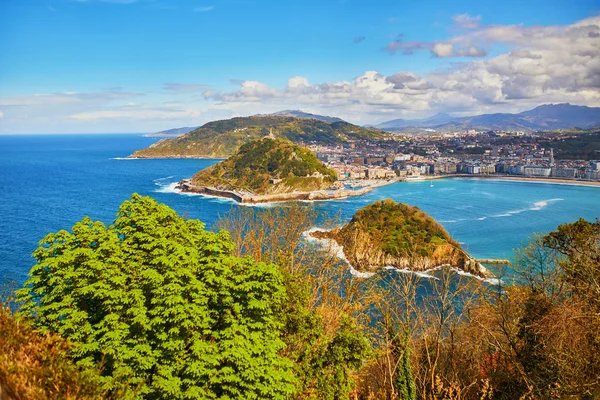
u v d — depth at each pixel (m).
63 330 18.39
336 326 28.61
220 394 19.78
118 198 153.25
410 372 24.12
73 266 19.78
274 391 20.25
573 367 19.97
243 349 19.28
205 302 19.84
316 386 23.34
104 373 18.70
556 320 21.56
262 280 21.47
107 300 18.97
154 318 19.03
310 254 36.34
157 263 20.27
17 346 13.46
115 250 20.42
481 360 28.95
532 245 34.25
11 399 10.97
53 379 12.49
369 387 26.86
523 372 22.66
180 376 19.30
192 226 23.67
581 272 24.28
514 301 27.47
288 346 25.25
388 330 26.61
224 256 22.28
